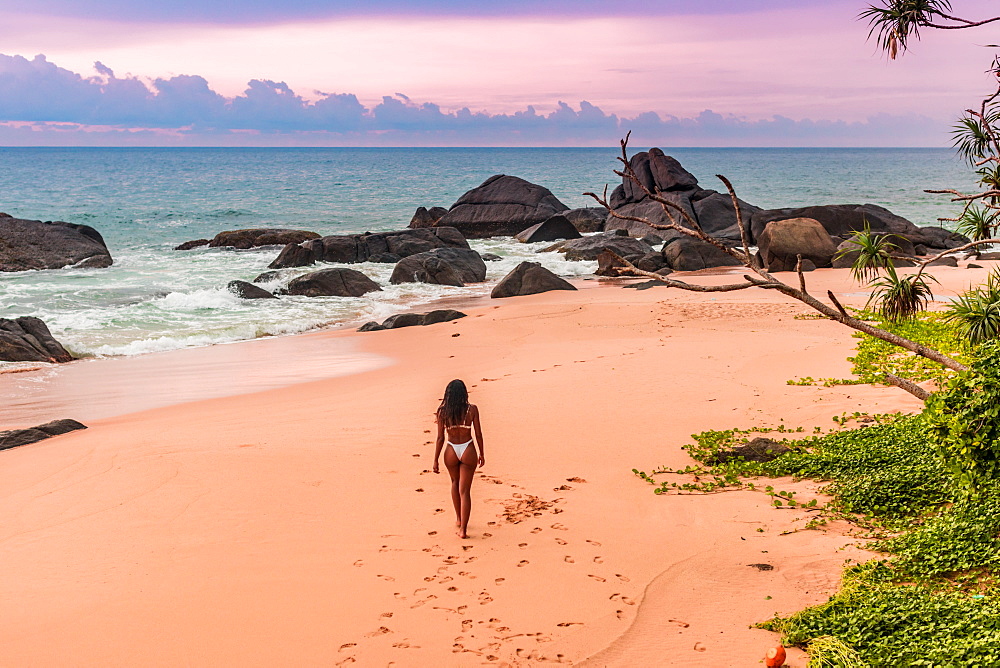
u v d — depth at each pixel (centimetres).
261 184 13650
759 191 11244
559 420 1457
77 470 1220
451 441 933
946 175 16425
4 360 2241
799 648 660
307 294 3497
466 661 660
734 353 1992
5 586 821
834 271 3756
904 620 659
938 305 2606
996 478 767
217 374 2094
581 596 775
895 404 1430
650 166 6369
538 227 5928
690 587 791
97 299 3294
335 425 1473
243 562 868
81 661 669
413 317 2798
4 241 4253
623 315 2723
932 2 831
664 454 1256
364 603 765
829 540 896
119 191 11531
